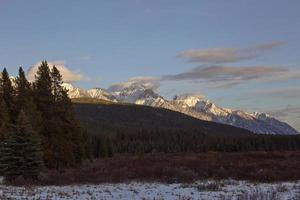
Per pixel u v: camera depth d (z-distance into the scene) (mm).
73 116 48750
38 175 35781
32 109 44750
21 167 34625
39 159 35688
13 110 49062
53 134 46062
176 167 44500
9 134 35594
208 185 31438
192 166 46406
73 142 48812
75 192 27984
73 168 45906
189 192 28703
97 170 43531
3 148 34969
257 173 39875
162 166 45562
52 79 47938
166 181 36094
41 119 45062
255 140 148750
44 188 30422
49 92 47250
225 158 56844
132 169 43562
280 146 146125
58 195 25719
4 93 51906
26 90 49594
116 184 34406
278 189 29234
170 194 27719
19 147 35031
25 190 28438
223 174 40500
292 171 41656
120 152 142875
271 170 41875
